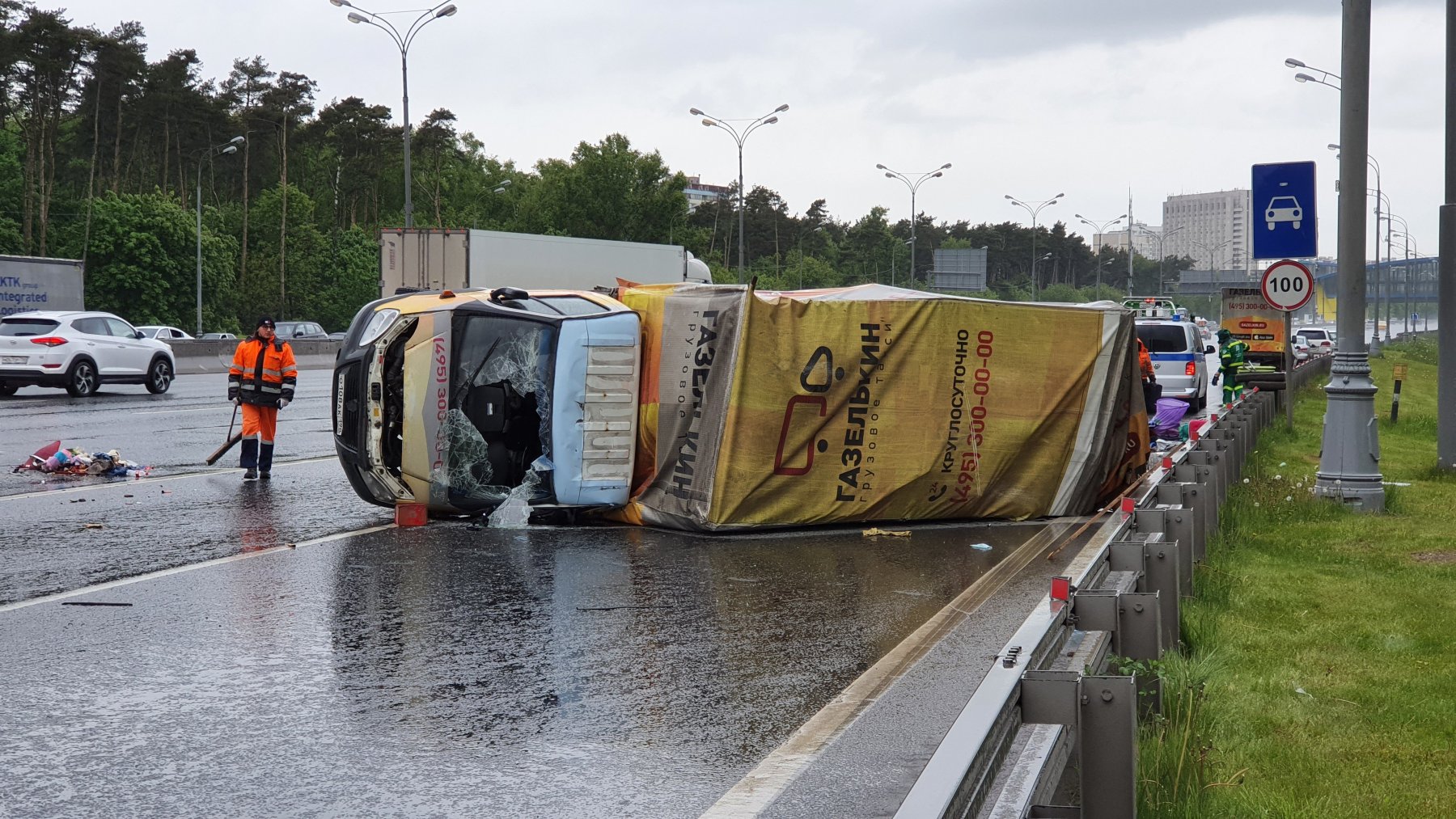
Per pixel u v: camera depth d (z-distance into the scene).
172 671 6.98
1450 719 6.43
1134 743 3.76
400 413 12.55
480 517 12.62
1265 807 5.14
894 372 12.31
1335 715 6.54
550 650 7.50
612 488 12.35
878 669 7.09
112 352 28.81
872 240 132.75
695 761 5.51
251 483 15.09
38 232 84.75
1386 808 5.18
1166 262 183.25
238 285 90.56
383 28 41.62
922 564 10.44
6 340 27.45
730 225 137.12
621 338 12.37
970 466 12.60
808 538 11.71
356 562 10.33
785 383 11.92
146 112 93.00
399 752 5.64
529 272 32.72
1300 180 18.25
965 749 2.99
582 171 113.00
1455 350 16.86
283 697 6.50
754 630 8.04
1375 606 9.03
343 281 97.38
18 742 5.77
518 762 5.51
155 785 5.21
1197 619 8.11
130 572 9.74
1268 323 47.53
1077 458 13.09
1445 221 16.81
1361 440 14.01
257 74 102.88
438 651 7.47
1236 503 13.05
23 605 8.61
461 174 123.75
